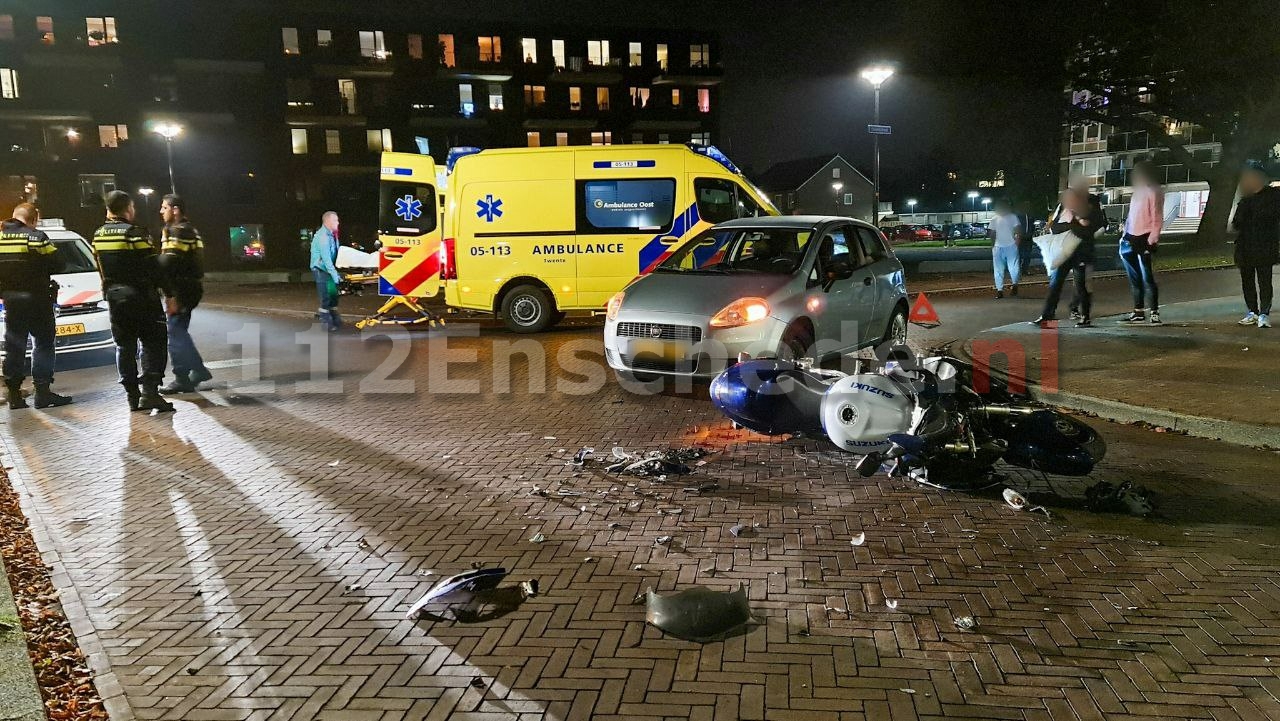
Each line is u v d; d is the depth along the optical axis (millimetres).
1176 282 16391
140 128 43844
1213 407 6445
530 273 12438
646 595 3746
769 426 6090
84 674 3182
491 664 3203
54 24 42125
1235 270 18438
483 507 5023
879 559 4145
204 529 4742
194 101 44875
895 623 3480
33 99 42156
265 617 3648
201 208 45281
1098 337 9836
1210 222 25469
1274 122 23281
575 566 4125
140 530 4746
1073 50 24078
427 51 49875
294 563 4234
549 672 3135
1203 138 35562
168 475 5801
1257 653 3178
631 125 54812
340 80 48406
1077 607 3586
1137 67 23641
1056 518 4648
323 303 14109
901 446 5027
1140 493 4785
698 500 5078
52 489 5527
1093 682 3004
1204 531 4422
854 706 2875
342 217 48906
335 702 2965
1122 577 3875
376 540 4523
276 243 47281
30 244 7918
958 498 5047
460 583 3830
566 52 53125
